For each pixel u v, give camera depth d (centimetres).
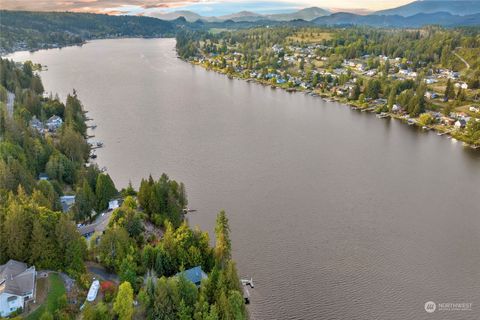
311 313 9844
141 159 18750
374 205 14862
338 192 15850
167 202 12719
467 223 13775
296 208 14488
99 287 8812
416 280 10975
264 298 10231
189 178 16788
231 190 15762
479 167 18688
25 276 8269
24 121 18625
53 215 9812
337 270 11281
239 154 19712
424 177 17500
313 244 12388
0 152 14525
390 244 12506
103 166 17825
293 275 11044
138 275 9406
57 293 8431
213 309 8006
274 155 19700
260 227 13225
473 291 10631
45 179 14188
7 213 9462
